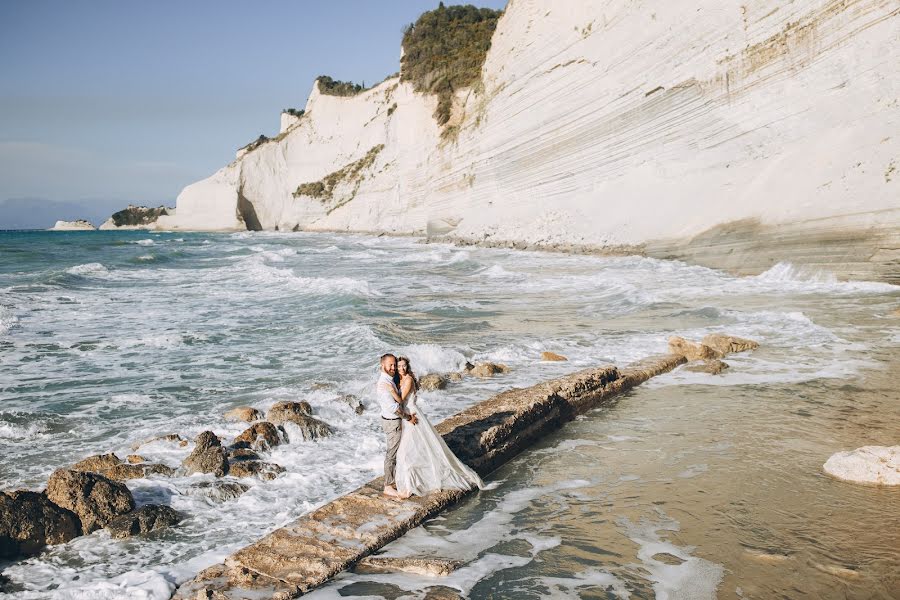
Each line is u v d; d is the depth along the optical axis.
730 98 27.27
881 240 17.09
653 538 4.64
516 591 4.06
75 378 9.95
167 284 22.81
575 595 3.97
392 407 5.50
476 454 6.12
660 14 31.12
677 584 4.01
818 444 6.46
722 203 25.22
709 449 6.46
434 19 70.56
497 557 4.51
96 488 5.25
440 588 4.14
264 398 8.77
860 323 12.85
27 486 5.90
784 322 13.22
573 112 38.41
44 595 4.12
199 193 101.00
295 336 13.08
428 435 5.61
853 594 3.79
